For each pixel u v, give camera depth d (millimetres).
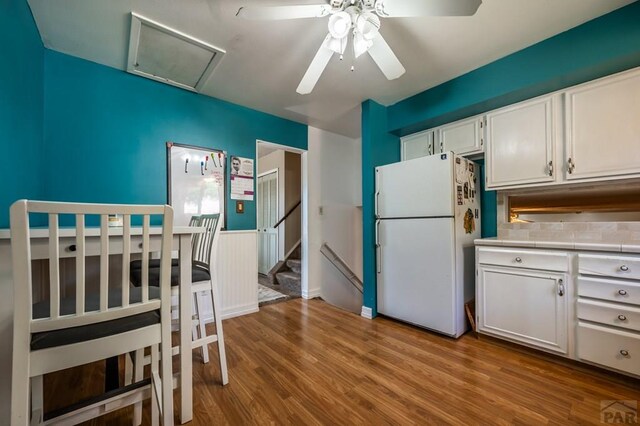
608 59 1674
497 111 2311
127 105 2289
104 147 2178
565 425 1302
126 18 1673
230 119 2895
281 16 1375
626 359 1574
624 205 1975
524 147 2156
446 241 2293
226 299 2787
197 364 1872
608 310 1640
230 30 1783
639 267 1544
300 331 2465
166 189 2471
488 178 2355
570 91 1947
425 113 2623
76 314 942
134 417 1273
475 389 1590
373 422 1331
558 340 1827
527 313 1966
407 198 2564
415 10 1314
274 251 5176
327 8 1392
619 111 1762
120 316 1027
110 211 973
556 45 1864
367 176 2873
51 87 1965
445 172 2314
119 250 1286
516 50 2021
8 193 1402
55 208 882
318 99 2818
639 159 1694
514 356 1981
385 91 2639
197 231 1348
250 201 3033
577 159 1913
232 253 2838
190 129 2623
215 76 2361
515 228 2490
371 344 2193
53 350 928
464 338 2293
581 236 2145
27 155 1654
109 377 1358
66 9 1597
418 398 1511
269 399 1500
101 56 2066
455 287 2271
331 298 3959
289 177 5059
